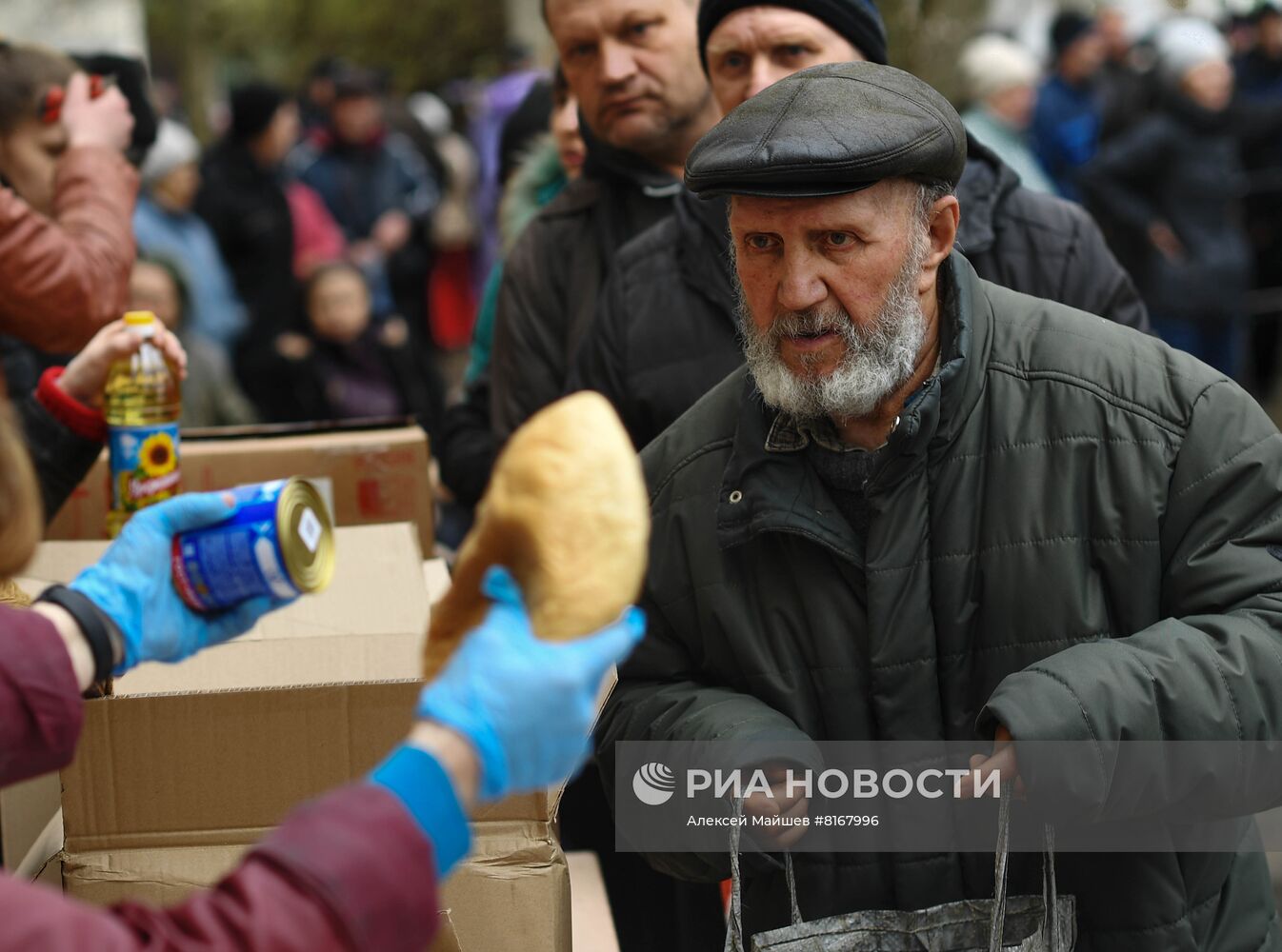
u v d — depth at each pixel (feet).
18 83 8.65
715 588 6.04
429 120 34.32
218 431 8.71
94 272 8.34
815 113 5.46
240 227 22.63
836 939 5.67
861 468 5.85
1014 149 18.45
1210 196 23.00
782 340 5.63
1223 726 5.28
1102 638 5.66
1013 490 5.74
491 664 3.33
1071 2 30.94
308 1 54.24
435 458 13.35
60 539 8.07
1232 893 6.07
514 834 5.41
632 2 8.81
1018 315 5.98
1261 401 25.95
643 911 8.13
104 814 5.21
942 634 5.81
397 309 26.66
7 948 3.00
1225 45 25.58
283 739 5.21
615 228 9.16
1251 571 5.51
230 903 3.14
